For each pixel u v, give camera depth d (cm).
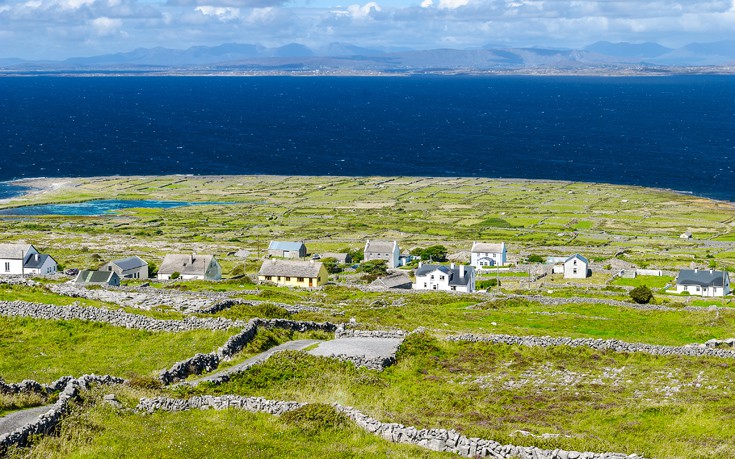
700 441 4381
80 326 6556
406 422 4388
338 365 5684
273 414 4353
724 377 5806
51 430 3812
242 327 6419
